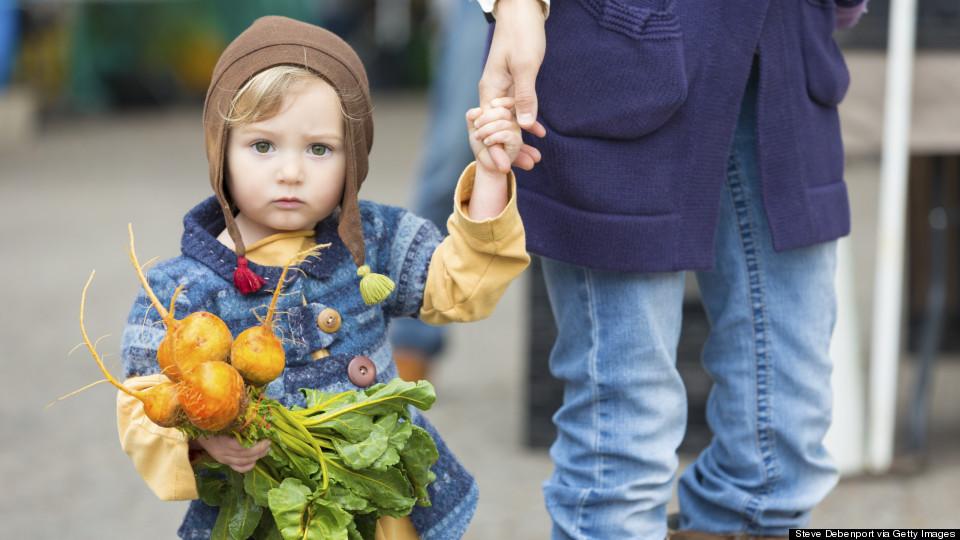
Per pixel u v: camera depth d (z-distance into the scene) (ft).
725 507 9.71
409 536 8.54
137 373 7.80
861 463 14.16
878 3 13.43
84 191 36.37
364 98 8.14
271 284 8.06
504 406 17.28
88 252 27.68
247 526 7.71
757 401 9.52
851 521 12.66
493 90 8.16
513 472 14.51
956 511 12.96
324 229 8.40
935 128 13.55
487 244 7.99
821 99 9.22
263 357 7.13
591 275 8.96
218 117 7.95
